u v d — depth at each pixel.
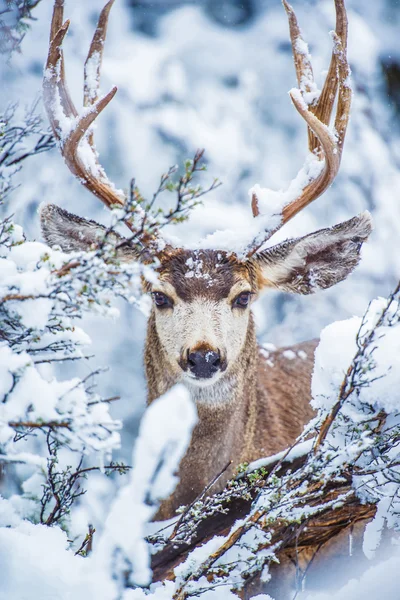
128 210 6.41
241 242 10.73
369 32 22.44
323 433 7.68
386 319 7.55
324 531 8.33
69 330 7.00
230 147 20.39
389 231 20.22
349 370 7.61
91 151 10.01
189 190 6.37
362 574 8.28
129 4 22.27
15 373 5.88
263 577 7.96
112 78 20.48
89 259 6.17
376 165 20.64
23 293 6.06
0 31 9.52
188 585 7.10
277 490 7.37
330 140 9.96
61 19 9.35
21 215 16.11
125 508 5.36
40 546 6.20
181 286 10.21
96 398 6.09
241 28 22.78
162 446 5.14
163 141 20.02
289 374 13.67
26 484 8.28
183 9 22.75
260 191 11.15
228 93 21.53
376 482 7.69
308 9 22.72
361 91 21.50
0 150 7.76
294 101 9.79
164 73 21.00
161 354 10.65
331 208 20.19
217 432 10.63
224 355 9.98
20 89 13.92
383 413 7.84
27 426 5.77
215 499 7.84
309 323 19.03
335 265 11.37
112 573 5.54
